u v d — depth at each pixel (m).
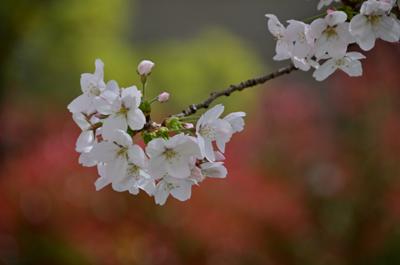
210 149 3.50
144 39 21.14
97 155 3.47
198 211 9.32
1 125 15.33
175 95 16.97
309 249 10.00
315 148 10.84
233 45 17.50
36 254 9.80
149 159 3.42
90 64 17.02
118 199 9.50
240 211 9.41
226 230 9.39
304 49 3.84
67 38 17.03
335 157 10.78
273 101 11.32
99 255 9.55
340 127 11.30
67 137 10.16
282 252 9.69
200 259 9.41
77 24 17.03
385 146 10.73
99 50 17.17
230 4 21.48
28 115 15.67
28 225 9.82
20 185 9.75
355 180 10.62
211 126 3.59
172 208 9.34
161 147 3.42
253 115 12.02
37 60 17.02
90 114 3.68
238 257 9.45
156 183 3.80
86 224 9.60
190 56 17.34
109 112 3.49
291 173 10.55
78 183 9.66
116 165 3.48
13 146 15.10
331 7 4.09
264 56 20.81
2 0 16.44
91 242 9.55
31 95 16.81
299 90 12.59
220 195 9.37
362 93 10.98
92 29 17.14
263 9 21.25
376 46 10.88
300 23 3.82
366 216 10.46
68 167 9.73
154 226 9.41
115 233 9.52
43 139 10.88
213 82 17.06
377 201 10.54
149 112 3.63
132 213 9.47
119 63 17.12
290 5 21.00
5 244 9.91
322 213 10.39
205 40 17.94
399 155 10.66
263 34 21.16
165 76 17.12
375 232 10.47
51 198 9.70
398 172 10.61
